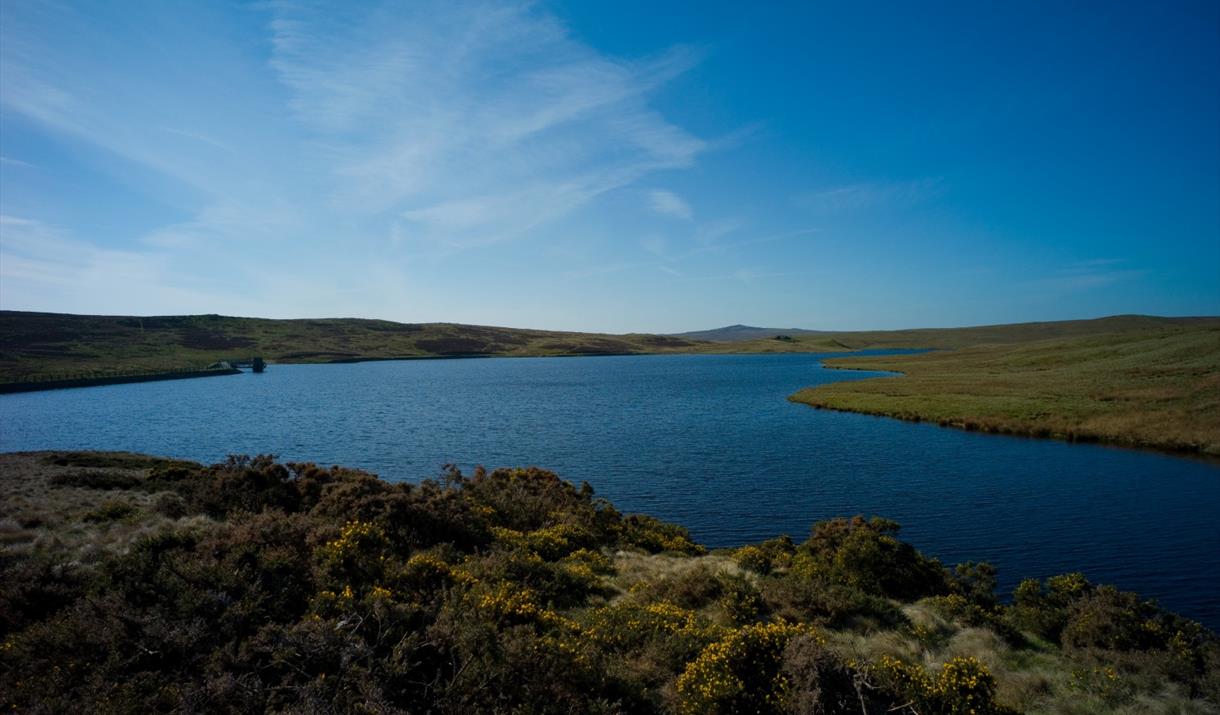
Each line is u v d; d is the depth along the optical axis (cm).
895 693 1081
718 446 5591
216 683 866
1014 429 5934
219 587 1148
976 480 4138
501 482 3131
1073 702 1223
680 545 2630
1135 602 1622
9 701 834
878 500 3694
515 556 1723
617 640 1289
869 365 16550
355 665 940
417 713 905
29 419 8212
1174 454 4834
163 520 1873
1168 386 6838
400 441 6125
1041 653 1516
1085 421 5859
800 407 8475
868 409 7638
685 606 1620
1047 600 1784
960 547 2842
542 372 18912
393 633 1078
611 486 4175
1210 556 2669
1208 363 7925
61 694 852
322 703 843
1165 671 1345
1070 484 3984
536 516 2698
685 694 1055
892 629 1586
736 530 3212
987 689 1105
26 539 1634
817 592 1720
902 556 2028
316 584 1269
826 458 4959
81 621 995
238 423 7594
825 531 2370
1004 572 2531
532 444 5869
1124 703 1220
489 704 941
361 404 9738
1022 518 3262
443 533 2016
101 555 1368
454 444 5922
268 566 1263
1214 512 3316
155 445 6062
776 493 3906
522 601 1350
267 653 979
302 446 5903
